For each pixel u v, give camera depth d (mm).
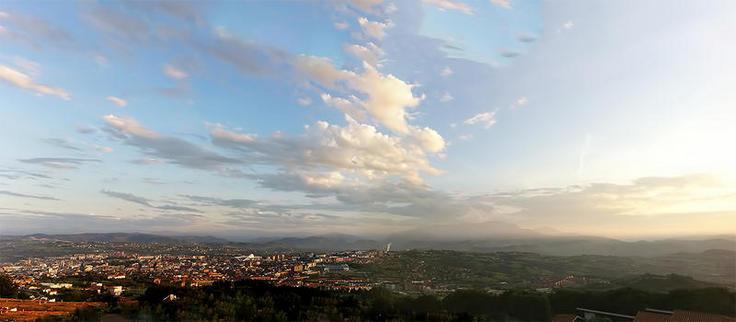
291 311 54219
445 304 59250
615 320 52875
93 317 54156
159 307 54844
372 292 65125
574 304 56562
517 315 55344
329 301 58344
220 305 54938
